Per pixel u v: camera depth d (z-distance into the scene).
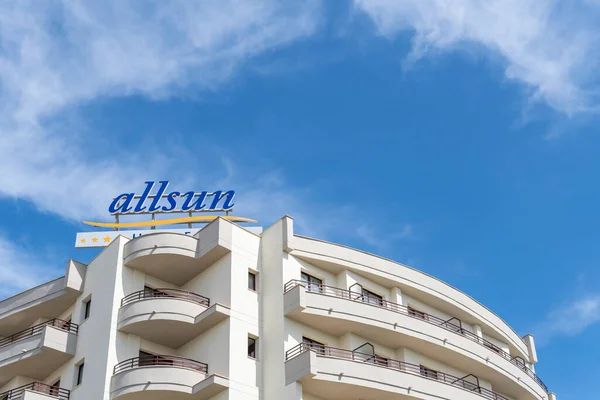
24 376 48.06
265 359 44.09
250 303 45.62
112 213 54.56
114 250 47.44
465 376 51.34
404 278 51.72
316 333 46.06
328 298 45.72
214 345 43.75
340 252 49.66
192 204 54.69
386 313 47.41
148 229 53.56
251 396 42.34
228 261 46.19
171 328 44.31
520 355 60.69
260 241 48.88
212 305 43.91
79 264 49.47
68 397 44.12
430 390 45.53
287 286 46.19
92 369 43.56
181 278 48.03
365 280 50.31
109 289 45.88
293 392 41.50
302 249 48.16
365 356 46.22
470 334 54.09
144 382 41.38
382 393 43.88
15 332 51.72
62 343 45.91
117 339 43.72
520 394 55.28
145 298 44.53
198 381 42.31
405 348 48.41
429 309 53.41
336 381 42.31
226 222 47.22
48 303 49.28
